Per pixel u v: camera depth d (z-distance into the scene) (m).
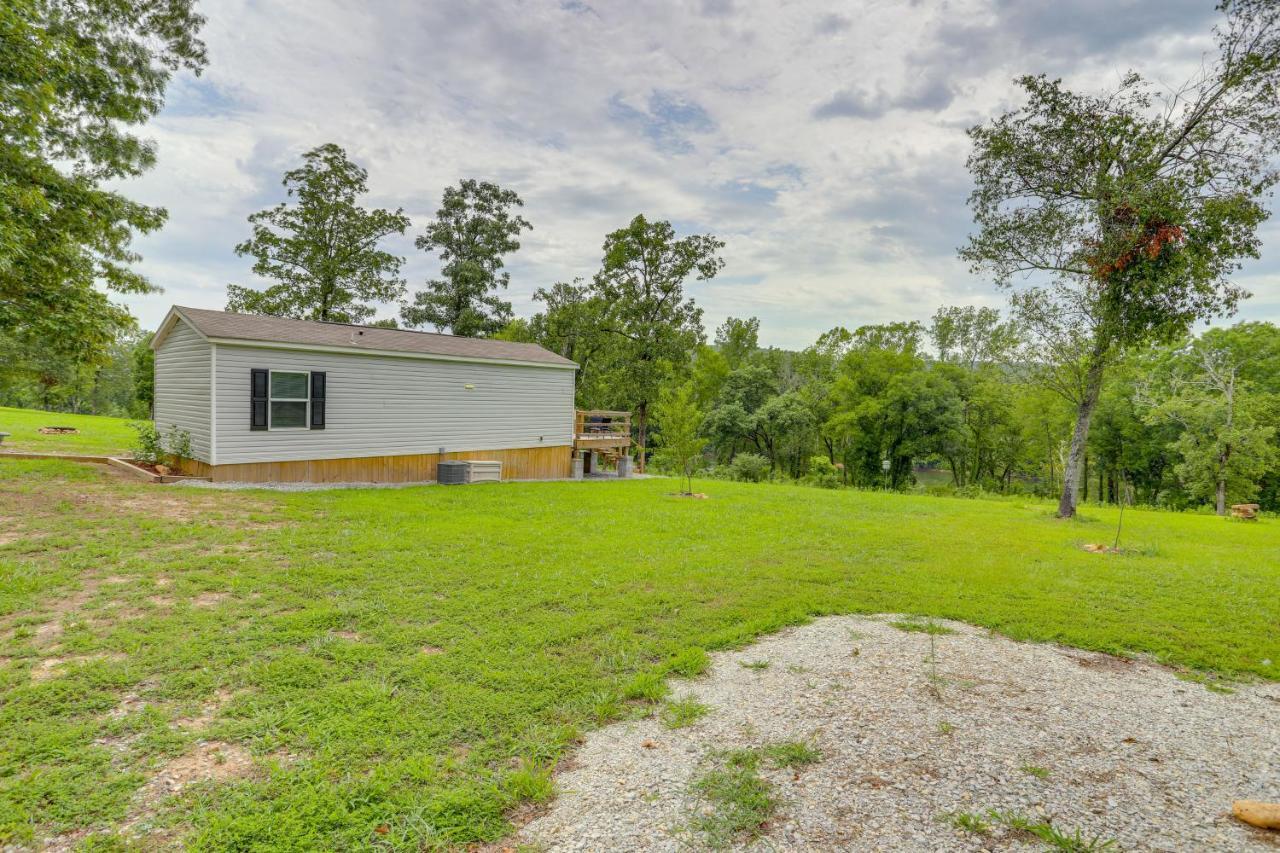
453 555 6.49
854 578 6.44
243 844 2.06
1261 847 2.15
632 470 20.45
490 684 3.45
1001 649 4.41
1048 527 11.54
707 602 5.30
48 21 9.51
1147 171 11.11
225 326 10.68
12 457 11.69
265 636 3.97
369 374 12.32
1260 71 9.96
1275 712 3.46
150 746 2.65
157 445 12.07
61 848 2.02
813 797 2.45
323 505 9.12
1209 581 6.82
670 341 25.34
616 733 3.01
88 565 5.34
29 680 3.23
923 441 32.41
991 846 2.14
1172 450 24.97
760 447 38.72
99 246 10.66
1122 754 2.88
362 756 2.65
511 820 2.28
